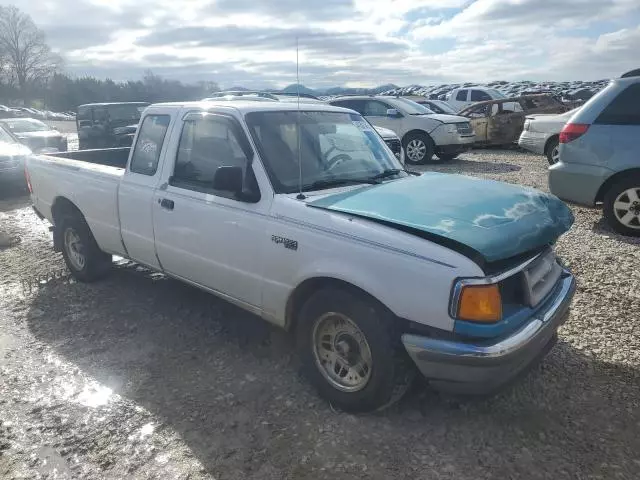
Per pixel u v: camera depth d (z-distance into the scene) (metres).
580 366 3.62
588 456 2.77
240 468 2.73
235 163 3.62
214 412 3.19
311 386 3.45
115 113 15.21
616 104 6.38
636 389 3.35
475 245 2.62
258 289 3.48
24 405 3.29
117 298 4.97
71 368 3.72
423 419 3.10
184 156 4.03
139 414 3.18
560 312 3.15
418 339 2.74
